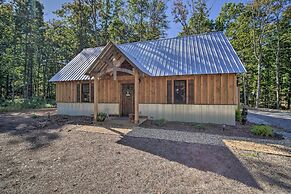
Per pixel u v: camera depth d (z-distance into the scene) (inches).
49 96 1379.2
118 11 1184.2
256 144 261.0
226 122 389.4
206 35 539.8
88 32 1127.6
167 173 177.8
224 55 426.0
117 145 261.6
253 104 1286.9
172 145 259.0
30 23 1095.6
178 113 428.5
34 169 189.8
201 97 408.2
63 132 336.8
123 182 161.5
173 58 474.3
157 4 1157.1
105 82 513.7
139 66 400.5
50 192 147.3
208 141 276.1
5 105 786.8
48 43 1244.5
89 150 242.8
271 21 925.2
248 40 1030.4
